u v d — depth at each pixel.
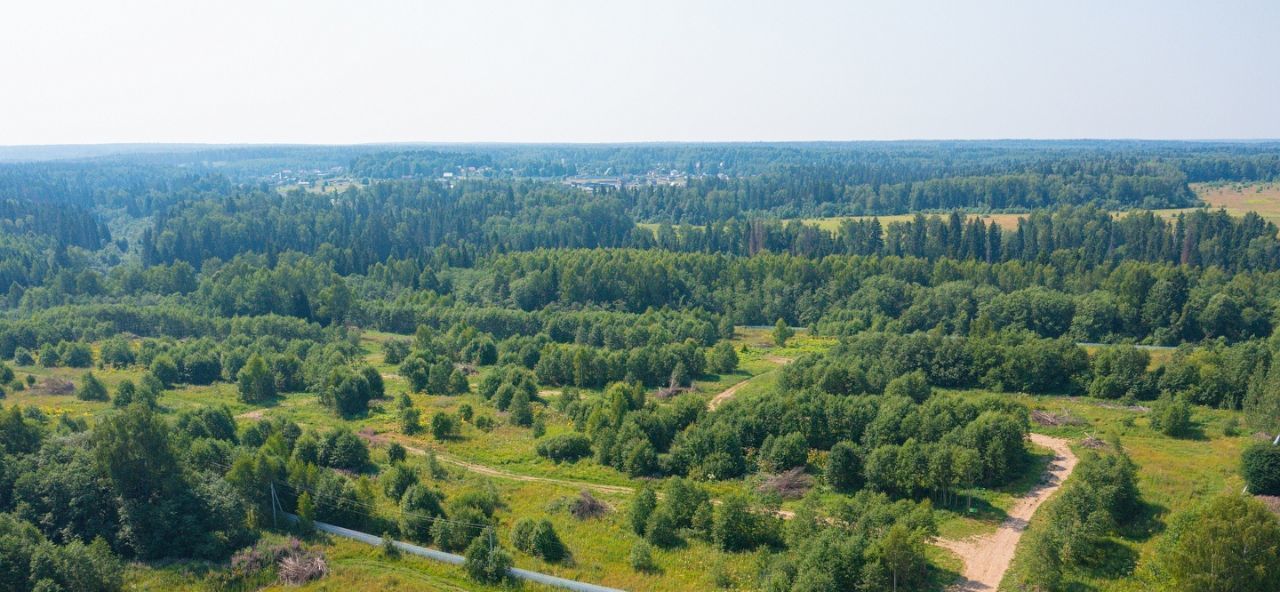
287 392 125.12
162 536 65.75
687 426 95.06
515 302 181.25
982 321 142.50
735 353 133.88
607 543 70.75
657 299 178.25
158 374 124.25
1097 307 144.50
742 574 64.12
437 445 97.81
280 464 75.50
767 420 91.06
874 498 69.56
